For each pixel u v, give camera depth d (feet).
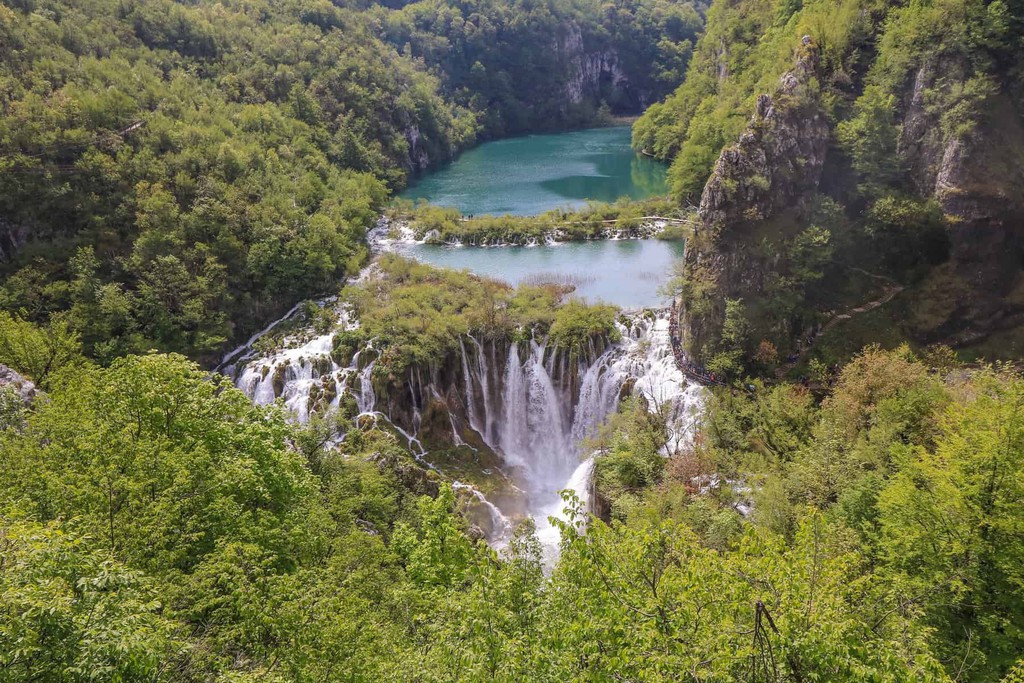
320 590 76.38
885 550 94.02
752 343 183.93
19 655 47.21
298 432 151.64
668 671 53.52
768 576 61.46
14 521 60.85
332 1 641.81
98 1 338.34
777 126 188.85
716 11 447.83
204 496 85.51
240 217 259.60
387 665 67.92
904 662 55.57
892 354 158.81
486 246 323.57
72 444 90.53
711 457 151.02
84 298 216.95
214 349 228.22
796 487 121.19
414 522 149.38
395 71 557.33
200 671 60.80
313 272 259.80
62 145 246.27
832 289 192.75
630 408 177.37
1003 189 175.83
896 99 193.57
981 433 89.45
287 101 404.36
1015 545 82.28
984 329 179.52
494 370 214.28
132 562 71.26
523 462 207.51
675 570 63.82
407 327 211.82
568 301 229.86
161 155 271.90
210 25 394.52
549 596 64.75
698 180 305.73
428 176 512.63
